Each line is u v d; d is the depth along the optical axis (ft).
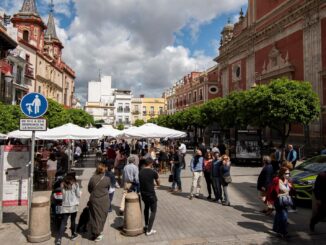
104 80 322.55
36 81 116.98
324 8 73.05
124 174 27.73
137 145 74.84
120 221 25.20
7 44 74.79
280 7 89.81
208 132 125.29
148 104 301.84
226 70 131.44
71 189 20.51
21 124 21.61
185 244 19.72
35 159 43.70
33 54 114.32
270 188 21.68
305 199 28.27
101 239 20.68
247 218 25.77
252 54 108.17
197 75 188.55
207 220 25.20
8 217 26.03
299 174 30.76
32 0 121.80
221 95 136.67
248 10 111.96
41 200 20.57
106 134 59.98
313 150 73.67
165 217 26.17
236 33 123.95
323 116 72.38
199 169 33.88
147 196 21.89
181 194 36.37
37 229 20.15
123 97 296.51
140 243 19.93
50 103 84.74
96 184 20.84
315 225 23.67
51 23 156.66
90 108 290.76
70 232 22.44
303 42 80.12
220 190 31.83
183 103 198.49
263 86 67.36
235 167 65.46
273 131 92.99
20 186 24.43
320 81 74.02
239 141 69.31
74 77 185.68
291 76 84.53
